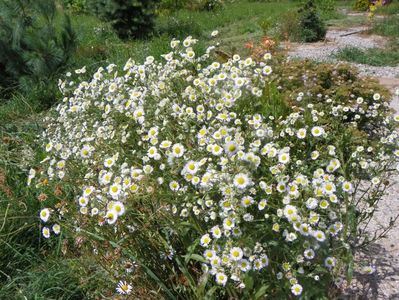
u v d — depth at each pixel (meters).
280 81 5.14
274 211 2.71
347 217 2.77
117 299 2.68
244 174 2.52
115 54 8.36
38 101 6.58
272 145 2.89
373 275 3.14
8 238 3.44
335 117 4.09
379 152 3.42
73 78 7.14
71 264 3.06
